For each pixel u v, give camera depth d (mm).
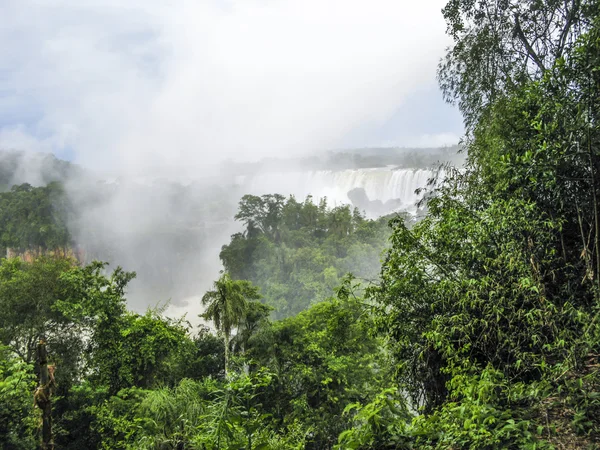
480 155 7277
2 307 22938
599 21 4883
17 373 14734
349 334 18719
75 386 22938
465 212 5996
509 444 3375
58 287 25031
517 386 4109
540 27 9062
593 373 3932
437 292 5738
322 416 19719
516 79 7590
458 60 10430
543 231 5242
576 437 3492
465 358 4844
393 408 3959
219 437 3994
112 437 19234
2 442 14555
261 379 4281
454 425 3760
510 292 4941
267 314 24547
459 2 10344
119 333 23156
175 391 16250
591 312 4539
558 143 4961
